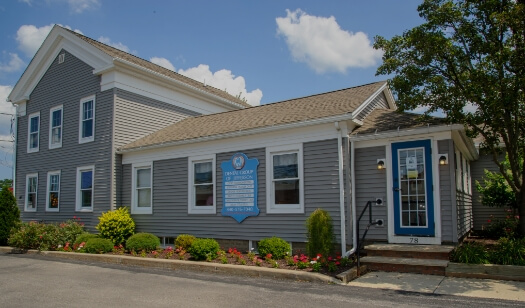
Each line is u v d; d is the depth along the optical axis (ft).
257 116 44.57
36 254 43.80
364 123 36.42
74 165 54.75
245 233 39.11
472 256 27.07
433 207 30.83
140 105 53.88
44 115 60.08
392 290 23.84
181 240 38.86
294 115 38.91
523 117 30.19
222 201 41.06
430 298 21.85
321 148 35.22
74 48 56.29
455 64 30.04
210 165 42.83
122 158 50.88
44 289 25.62
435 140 31.22
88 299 22.91
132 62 52.54
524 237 29.17
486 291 22.89
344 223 33.19
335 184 34.14
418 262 27.73
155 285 26.45
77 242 43.86
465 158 41.63
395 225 32.14
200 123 51.26
